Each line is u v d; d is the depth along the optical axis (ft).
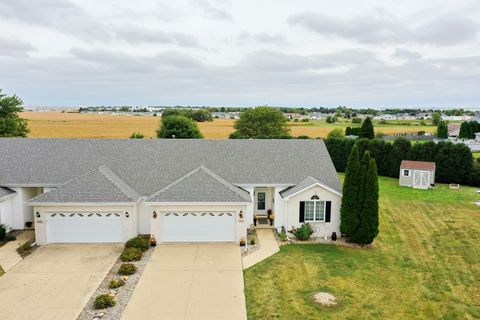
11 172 83.15
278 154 93.86
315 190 78.38
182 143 95.86
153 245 73.67
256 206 91.09
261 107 254.06
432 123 447.83
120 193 74.33
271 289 56.65
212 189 75.97
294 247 73.92
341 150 162.20
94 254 69.05
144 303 52.13
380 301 53.62
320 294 55.11
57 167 85.66
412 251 72.23
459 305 52.75
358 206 74.33
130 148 92.94
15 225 81.56
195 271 62.49
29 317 48.32
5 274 60.59
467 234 81.35
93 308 50.60
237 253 70.44
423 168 130.82
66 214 73.46
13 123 165.99
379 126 413.18
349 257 69.15
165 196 74.08
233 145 96.37
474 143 220.84
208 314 49.67
